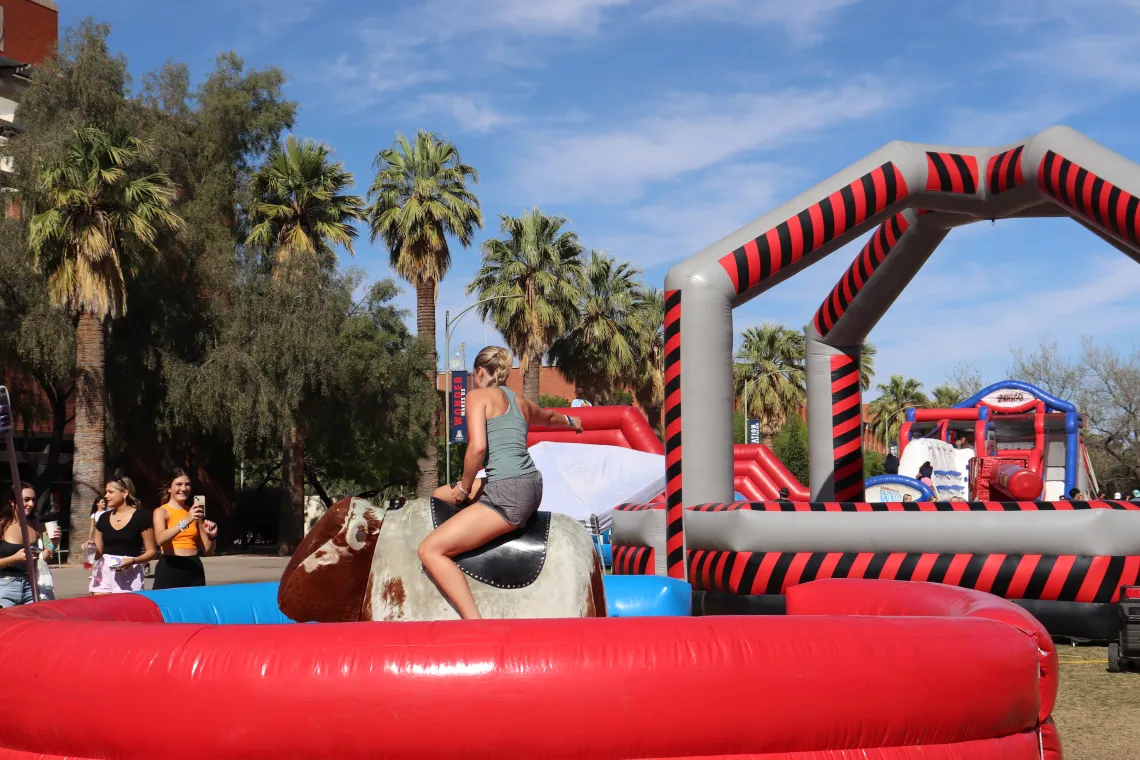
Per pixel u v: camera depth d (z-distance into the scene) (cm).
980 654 379
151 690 348
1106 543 864
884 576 908
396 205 3634
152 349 3188
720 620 368
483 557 490
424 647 347
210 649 352
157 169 3012
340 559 520
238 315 3241
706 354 1041
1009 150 1048
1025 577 878
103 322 2869
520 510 484
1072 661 901
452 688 340
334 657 345
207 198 3516
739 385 5609
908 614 473
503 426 490
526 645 347
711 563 980
